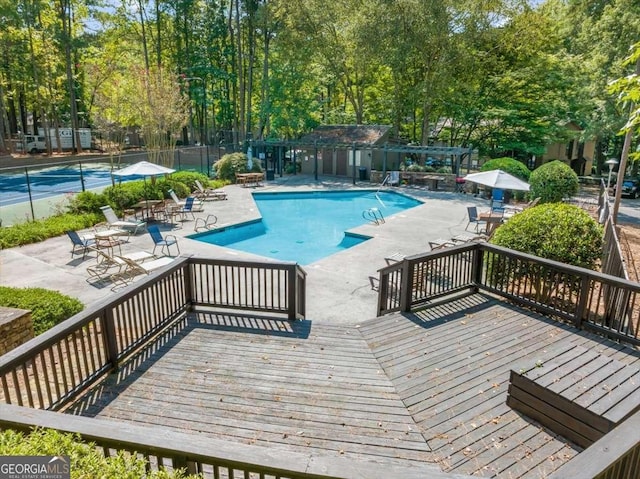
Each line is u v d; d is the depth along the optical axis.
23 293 6.08
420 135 33.34
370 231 13.19
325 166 28.47
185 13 31.98
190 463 2.29
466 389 4.56
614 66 17.84
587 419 3.60
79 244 10.30
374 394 4.48
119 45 35.00
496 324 6.16
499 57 25.64
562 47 26.66
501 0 22.64
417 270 6.55
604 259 8.21
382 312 6.95
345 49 26.70
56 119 33.84
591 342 5.61
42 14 30.16
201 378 4.78
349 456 3.59
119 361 5.00
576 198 19.03
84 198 13.92
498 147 27.78
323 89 33.97
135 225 12.07
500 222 12.23
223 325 6.13
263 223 16.08
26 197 18.41
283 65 29.47
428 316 6.44
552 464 3.49
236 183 23.47
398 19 22.80
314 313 7.34
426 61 24.47
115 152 21.52
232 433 3.88
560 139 25.91
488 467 3.46
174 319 6.18
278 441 3.77
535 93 25.03
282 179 26.02
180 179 18.70
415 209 16.83
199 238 13.02
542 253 6.86
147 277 5.58
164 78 20.25
